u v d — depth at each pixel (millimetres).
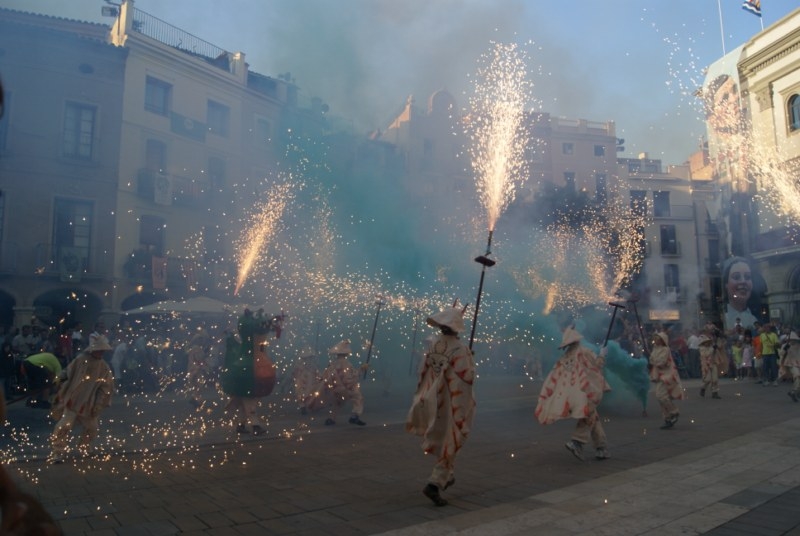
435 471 5430
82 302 23406
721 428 9836
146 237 25281
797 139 28547
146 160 25422
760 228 30656
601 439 7500
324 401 10969
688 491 5688
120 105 24453
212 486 6137
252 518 4992
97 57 23969
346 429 10180
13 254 21688
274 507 5324
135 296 24391
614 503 5309
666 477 6320
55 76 23000
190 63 26922
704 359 15383
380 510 5223
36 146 22438
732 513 4914
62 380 7824
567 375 7715
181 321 22406
